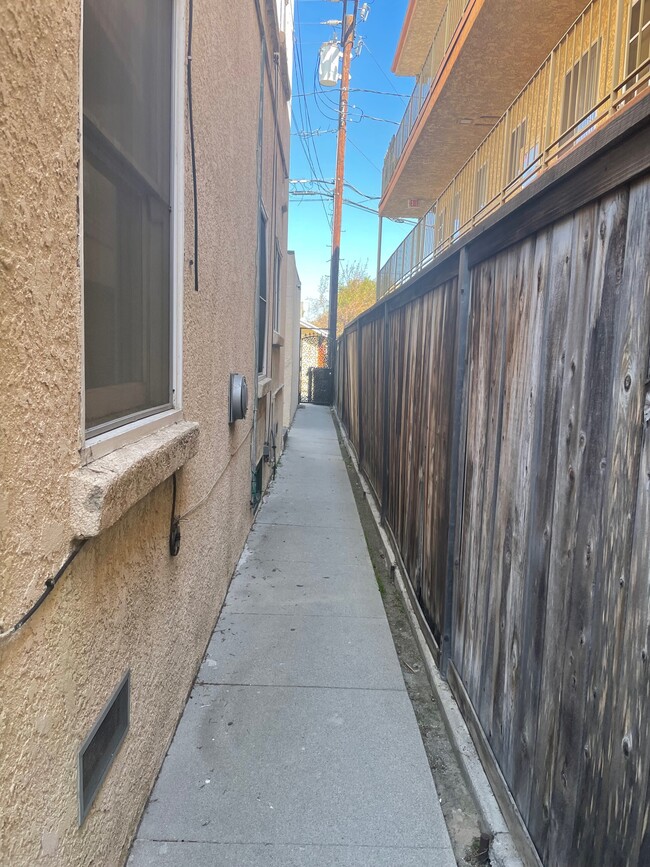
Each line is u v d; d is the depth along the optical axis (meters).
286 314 9.74
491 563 2.20
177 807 2.01
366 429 7.32
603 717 1.30
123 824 1.74
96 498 1.24
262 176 5.00
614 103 2.05
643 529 1.16
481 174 3.57
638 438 1.19
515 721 1.90
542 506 1.71
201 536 2.81
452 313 2.90
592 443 1.40
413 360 4.07
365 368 7.68
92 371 1.45
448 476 2.87
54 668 1.20
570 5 5.49
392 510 4.86
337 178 17.06
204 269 2.63
